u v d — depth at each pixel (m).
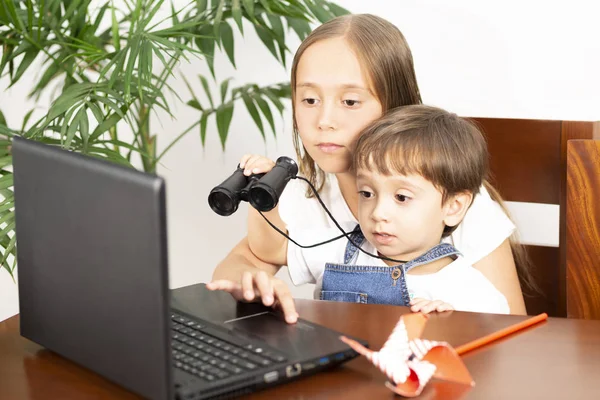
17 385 0.91
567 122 1.57
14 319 1.11
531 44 2.27
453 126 1.35
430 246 1.38
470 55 2.33
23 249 0.96
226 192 1.25
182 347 0.95
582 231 1.33
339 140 1.43
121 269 0.80
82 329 0.88
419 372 0.87
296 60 1.45
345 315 1.13
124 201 0.78
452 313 1.13
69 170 0.85
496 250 1.48
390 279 1.38
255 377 0.87
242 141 2.55
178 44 1.74
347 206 1.55
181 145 2.60
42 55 2.47
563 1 2.22
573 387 0.89
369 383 0.91
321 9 1.98
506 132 1.61
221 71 2.51
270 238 1.55
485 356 0.98
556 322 1.09
